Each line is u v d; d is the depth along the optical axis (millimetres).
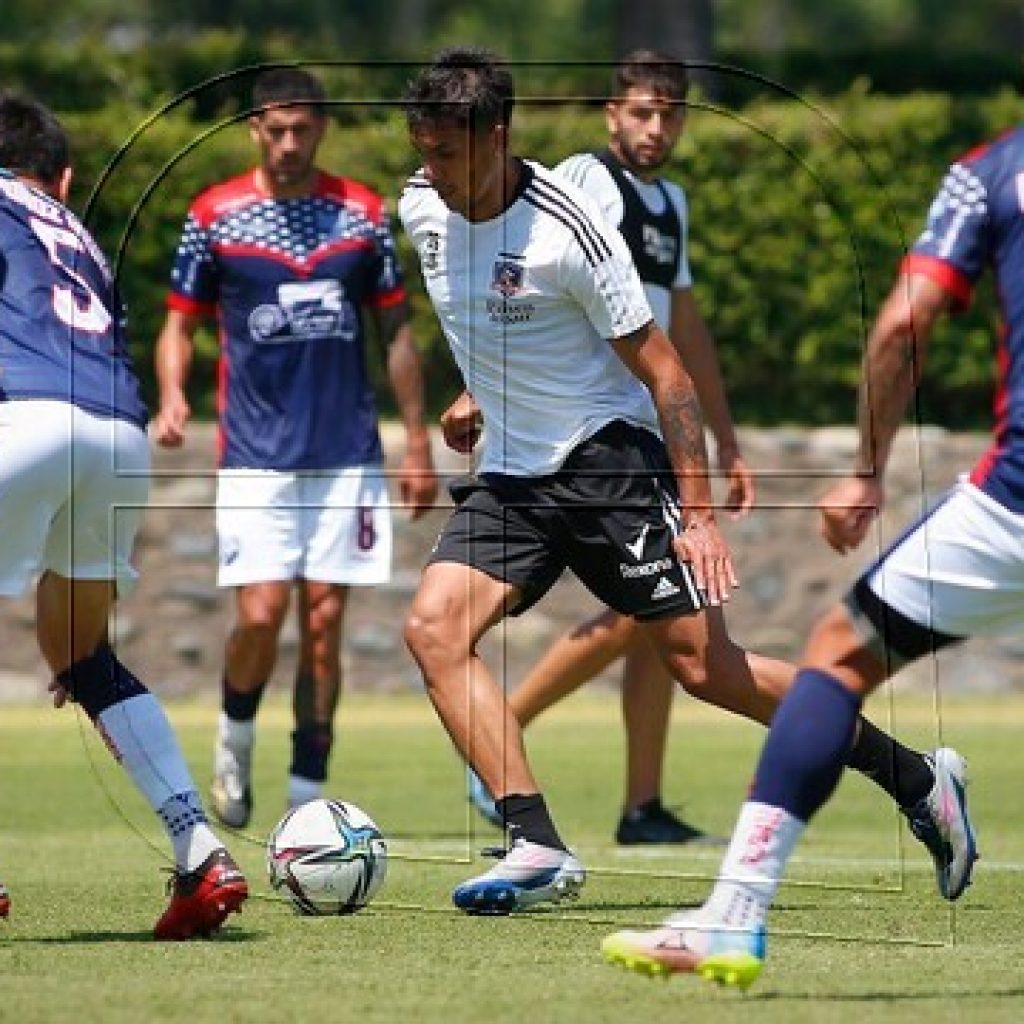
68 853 29734
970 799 38031
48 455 20391
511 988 18156
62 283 21250
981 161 17562
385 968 19281
